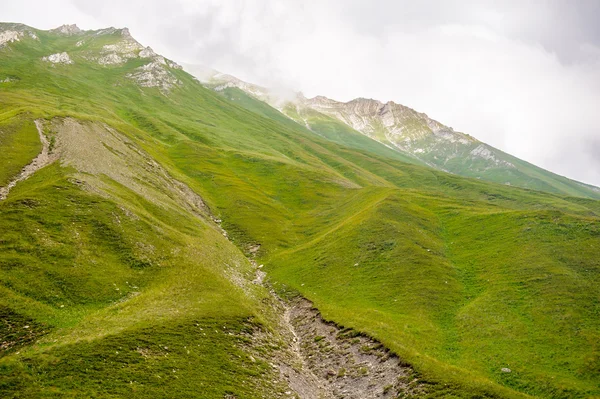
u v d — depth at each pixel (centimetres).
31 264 4197
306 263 7456
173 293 4600
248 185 13862
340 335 4641
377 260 6875
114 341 3212
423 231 8262
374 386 3619
